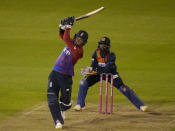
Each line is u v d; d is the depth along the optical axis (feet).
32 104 84.12
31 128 67.21
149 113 76.84
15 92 94.38
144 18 196.65
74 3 222.69
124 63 126.52
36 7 216.33
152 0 226.58
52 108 67.15
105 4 221.25
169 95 91.40
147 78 108.68
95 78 79.82
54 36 166.71
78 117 74.43
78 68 120.88
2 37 163.84
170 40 157.99
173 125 68.49
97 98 89.76
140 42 155.63
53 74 68.13
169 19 193.77
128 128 67.05
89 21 192.13
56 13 206.28
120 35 167.94
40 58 134.21
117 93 94.63
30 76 111.24
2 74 113.19
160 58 132.26
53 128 67.21
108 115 75.77
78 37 66.90
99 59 77.10
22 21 191.93
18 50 144.87
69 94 69.21
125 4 220.84
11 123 70.33
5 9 212.84
